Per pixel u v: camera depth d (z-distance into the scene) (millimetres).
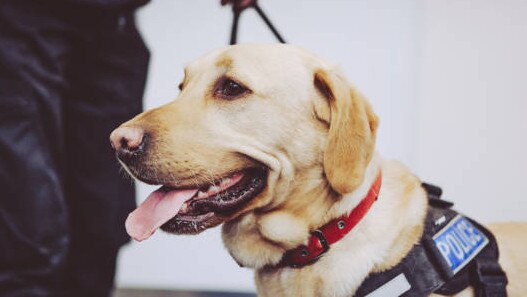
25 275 2377
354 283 1758
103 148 2801
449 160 3629
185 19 3615
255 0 2441
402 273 1754
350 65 3600
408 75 3584
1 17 2311
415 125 3621
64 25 2451
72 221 2822
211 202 1854
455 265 1772
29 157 2359
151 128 1812
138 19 3625
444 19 3539
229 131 1849
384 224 1806
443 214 1906
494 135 3596
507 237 2043
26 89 2352
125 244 3061
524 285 1933
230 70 1867
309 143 1842
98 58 2686
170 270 3754
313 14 3580
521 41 3521
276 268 1893
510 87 3561
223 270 3723
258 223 1874
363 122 1805
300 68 1870
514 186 3617
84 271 2836
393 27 3562
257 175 1880
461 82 3576
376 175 1881
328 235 1802
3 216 2338
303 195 1834
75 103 2740
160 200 1834
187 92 1944
